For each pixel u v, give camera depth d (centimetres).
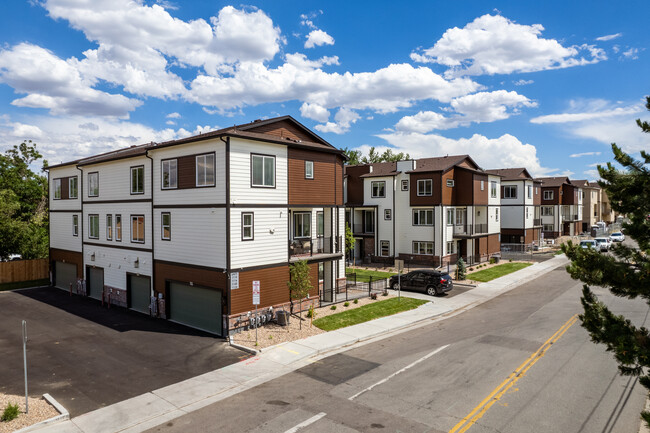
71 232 3038
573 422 1039
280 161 2116
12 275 3291
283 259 2111
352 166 4334
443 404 1141
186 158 2061
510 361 1467
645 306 2309
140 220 2366
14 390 1299
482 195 4191
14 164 5009
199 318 2005
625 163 851
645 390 1218
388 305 2345
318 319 2048
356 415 1084
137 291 2416
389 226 4066
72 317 2231
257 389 1273
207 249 1948
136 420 1095
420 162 4250
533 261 4247
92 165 2769
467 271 3581
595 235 6456
